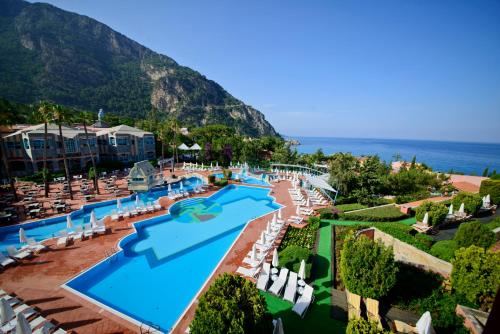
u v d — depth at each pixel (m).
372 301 9.59
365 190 25.19
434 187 33.06
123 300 11.36
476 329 8.13
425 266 12.29
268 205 26.44
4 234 18.14
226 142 54.62
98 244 15.88
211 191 30.67
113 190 29.16
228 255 14.70
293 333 8.96
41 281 11.87
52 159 36.84
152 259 15.09
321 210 20.95
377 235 15.91
